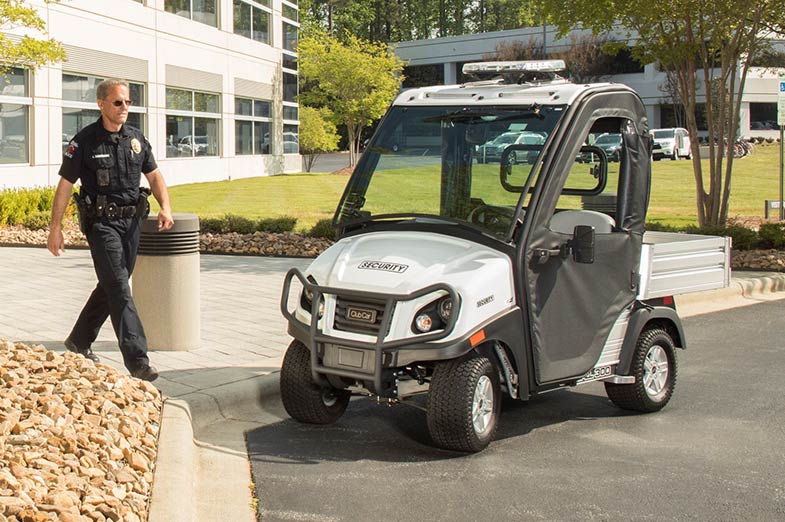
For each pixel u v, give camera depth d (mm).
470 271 5805
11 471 4305
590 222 6734
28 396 5488
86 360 6574
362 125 48688
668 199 26219
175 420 5941
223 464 5691
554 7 16000
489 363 5895
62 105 25281
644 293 6984
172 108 32312
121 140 6730
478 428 5934
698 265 7527
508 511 4973
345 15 88750
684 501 5137
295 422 6648
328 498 5148
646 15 15344
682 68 16766
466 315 5645
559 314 6262
